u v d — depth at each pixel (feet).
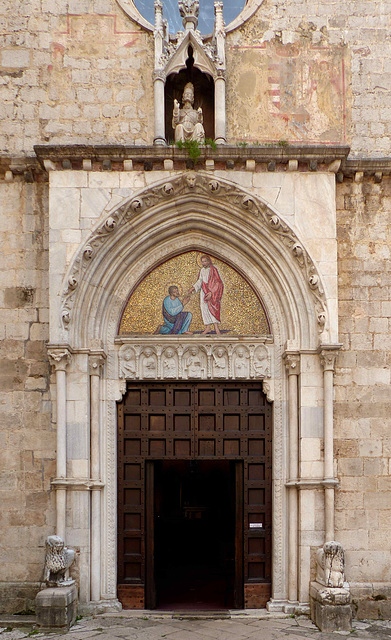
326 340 37.09
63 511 35.68
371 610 35.78
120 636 31.53
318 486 36.50
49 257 37.58
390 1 41.42
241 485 38.63
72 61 40.50
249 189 38.42
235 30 41.32
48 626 32.35
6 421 37.58
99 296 38.47
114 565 37.27
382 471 37.37
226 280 40.24
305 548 36.09
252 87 40.81
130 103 40.29
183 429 39.11
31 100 40.11
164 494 58.90
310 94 40.78
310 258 37.70
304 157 37.86
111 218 37.60
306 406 37.32
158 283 40.27
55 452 37.22
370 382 38.09
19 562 36.40
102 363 38.14
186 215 39.55
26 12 40.78
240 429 38.99
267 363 39.06
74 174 38.11
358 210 39.58
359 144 40.34
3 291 38.55
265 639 30.96
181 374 39.01
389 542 36.78
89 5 40.96
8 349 38.11
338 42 41.16
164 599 41.04
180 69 40.37
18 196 39.22
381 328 38.60
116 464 38.45
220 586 46.01
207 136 41.93
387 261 39.19
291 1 41.55
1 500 36.91
